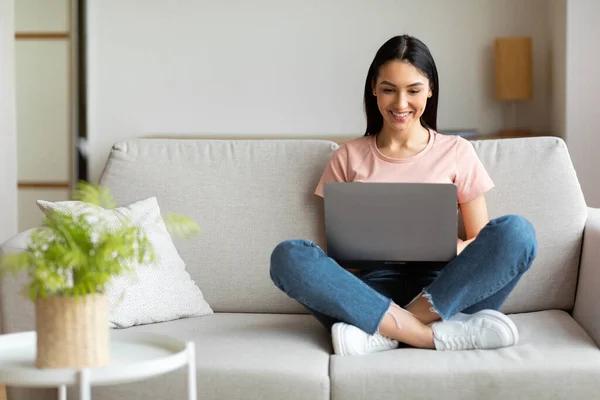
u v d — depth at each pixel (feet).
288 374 6.29
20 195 18.08
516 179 8.19
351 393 6.26
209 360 6.43
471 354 6.56
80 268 5.13
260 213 8.26
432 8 16.80
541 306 7.91
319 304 6.97
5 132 12.87
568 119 14.78
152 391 6.41
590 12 14.64
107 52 17.57
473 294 6.93
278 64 17.19
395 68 7.98
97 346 5.11
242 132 17.30
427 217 7.15
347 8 16.97
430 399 6.25
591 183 14.73
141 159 8.55
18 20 17.85
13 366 5.12
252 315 7.97
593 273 7.47
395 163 8.09
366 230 7.26
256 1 17.13
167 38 17.38
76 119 17.72
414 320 6.87
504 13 16.63
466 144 8.17
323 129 17.17
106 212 7.79
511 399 6.23
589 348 6.61
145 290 7.48
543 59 16.51
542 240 7.96
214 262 8.16
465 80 16.81
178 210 8.30
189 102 17.40
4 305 6.82
